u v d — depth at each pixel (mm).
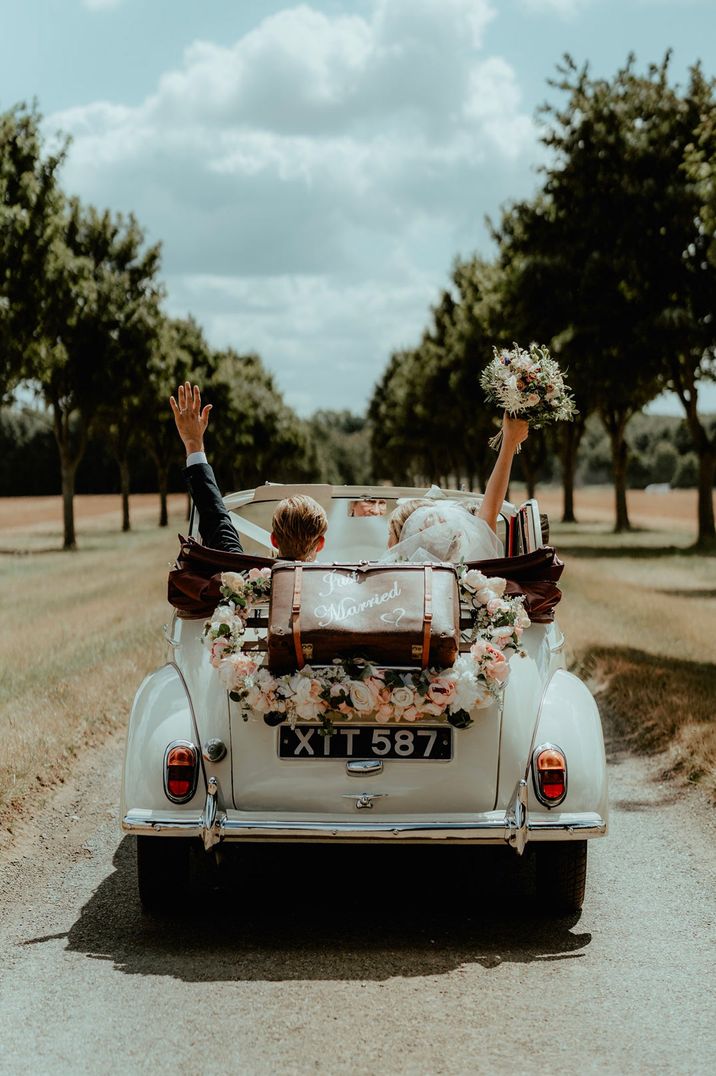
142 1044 3270
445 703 3912
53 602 17359
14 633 13062
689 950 4062
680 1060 3158
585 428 49062
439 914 4496
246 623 4145
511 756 4078
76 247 37906
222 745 4066
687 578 20594
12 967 3889
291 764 4047
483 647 3957
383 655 3832
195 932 4266
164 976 3803
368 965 3920
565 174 26625
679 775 6625
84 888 4777
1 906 4543
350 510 5957
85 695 8586
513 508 5668
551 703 4254
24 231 25375
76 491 117375
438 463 66625
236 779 4066
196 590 4348
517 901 4660
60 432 36500
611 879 4922
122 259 38219
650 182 25203
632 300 26281
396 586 3889
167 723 4152
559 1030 3367
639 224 25406
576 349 26688
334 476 180125
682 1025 3404
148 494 117562
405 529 4656
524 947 4109
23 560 30297
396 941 4176
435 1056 3186
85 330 35406
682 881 4875
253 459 78250
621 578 20469
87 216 38000
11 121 24828
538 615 4367
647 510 74000
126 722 8086
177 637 4492
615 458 41906
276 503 5883
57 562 28812
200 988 3695
